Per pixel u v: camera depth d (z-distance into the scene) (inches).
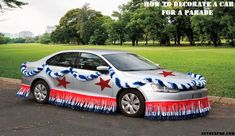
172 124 305.7
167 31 3516.2
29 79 410.9
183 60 1147.3
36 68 403.5
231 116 339.6
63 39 5132.9
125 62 361.1
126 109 335.0
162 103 312.7
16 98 439.5
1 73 708.7
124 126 299.3
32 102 410.3
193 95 323.0
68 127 295.7
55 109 370.3
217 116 339.0
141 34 4003.4
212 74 683.4
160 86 315.3
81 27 4785.9
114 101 341.1
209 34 3201.3
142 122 312.7
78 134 274.1
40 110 365.1
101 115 341.7
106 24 4279.0
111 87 341.1
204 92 335.0
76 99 366.0
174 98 312.3
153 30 3612.2
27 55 1475.1
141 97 323.6
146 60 389.7
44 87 397.4
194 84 323.6
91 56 369.1
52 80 389.7
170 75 335.9
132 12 4062.5
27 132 279.0
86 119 325.1
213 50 2117.4
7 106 386.6
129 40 4195.4
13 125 301.4
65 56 389.1
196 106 325.4
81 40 5093.5
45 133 276.5
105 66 346.9
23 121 316.2
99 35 4645.7
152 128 292.5
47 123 309.1
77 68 370.9
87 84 357.7
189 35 3720.5
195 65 925.8
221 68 826.2
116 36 4178.2
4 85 565.3
